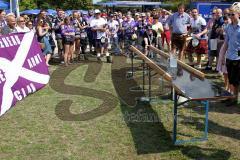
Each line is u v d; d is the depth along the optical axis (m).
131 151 4.96
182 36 10.26
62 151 4.98
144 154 4.87
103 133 5.64
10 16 8.52
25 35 5.29
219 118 6.32
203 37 10.82
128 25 15.16
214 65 11.18
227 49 6.98
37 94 8.02
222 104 7.14
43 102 7.40
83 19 15.73
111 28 15.02
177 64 6.79
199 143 5.20
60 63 12.13
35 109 6.91
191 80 5.44
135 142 5.27
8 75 4.82
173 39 10.45
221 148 5.04
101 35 12.66
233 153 4.89
